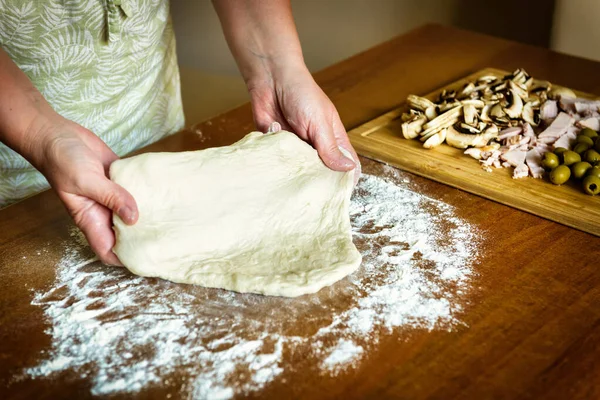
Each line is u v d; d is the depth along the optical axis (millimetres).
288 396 1145
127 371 1207
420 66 2488
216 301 1375
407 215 1655
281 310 1344
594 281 1418
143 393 1160
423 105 2051
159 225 1455
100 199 1365
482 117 1987
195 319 1328
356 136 2021
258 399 1140
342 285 1409
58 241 1575
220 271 1417
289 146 1646
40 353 1251
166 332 1296
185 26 4695
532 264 1473
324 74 2447
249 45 1847
